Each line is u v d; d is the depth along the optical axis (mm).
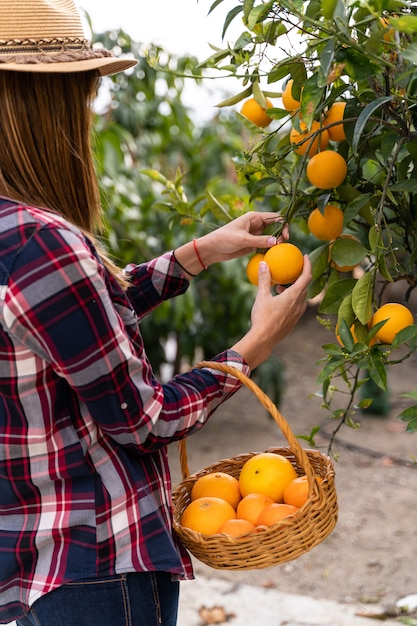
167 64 3570
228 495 1311
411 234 1409
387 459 3609
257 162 1484
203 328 3900
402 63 1139
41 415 1048
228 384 1183
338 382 4488
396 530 2975
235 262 3678
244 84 1353
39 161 1072
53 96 1062
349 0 1069
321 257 1360
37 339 993
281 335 1244
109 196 3342
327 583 2645
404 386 4574
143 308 1465
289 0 1068
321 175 1280
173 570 1108
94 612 1105
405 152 1479
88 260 1002
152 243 3613
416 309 4473
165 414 1099
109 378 1021
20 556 1092
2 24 1036
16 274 982
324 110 1317
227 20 1279
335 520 1202
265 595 2520
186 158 4117
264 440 3941
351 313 1237
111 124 3607
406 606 2428
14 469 1067
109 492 1095
